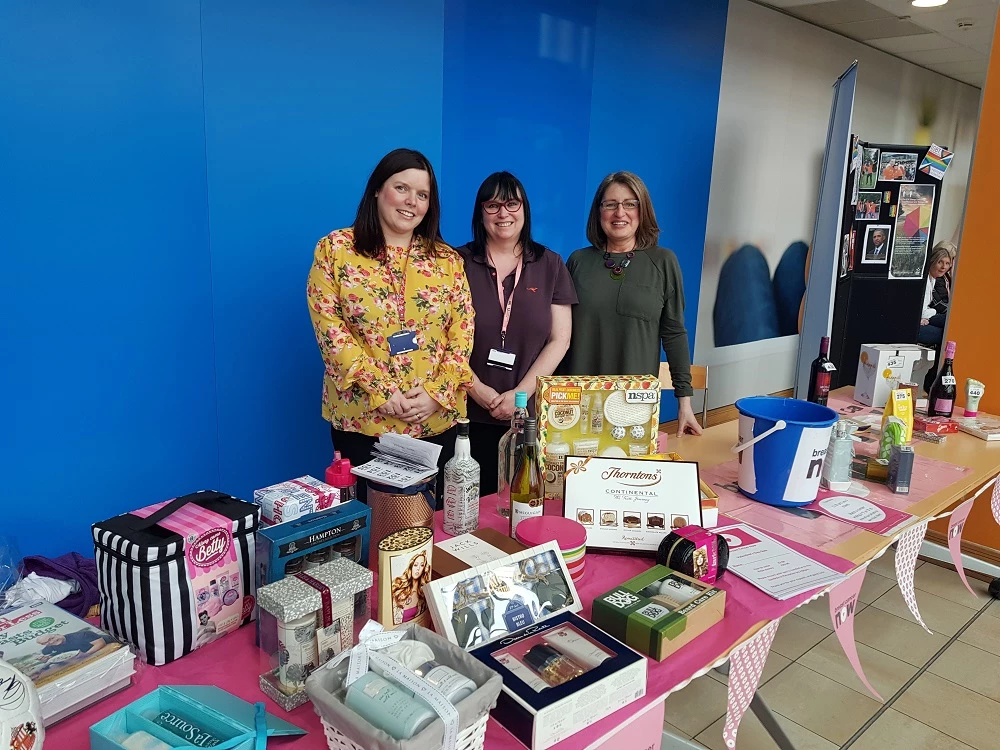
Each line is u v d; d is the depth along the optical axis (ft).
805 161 18.69
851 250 17.17
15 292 7.47
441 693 2.77
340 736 2.87
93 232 7.91
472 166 11.70
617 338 8.26
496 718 3.32
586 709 3.31
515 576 4.03
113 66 7.75
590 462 5.32
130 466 8.64
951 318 10.46
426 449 4.64
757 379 19.15
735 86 16.03
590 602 4.43
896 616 9.34
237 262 9.17
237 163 8.93
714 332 17.40
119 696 3.42
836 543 5.41
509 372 7.90
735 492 6.41
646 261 8.18
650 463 5.28
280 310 9.71
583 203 13.79
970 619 9.31
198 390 9.11
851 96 14.30
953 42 18.93
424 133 10.84
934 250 20.21
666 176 15.17
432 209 6.94
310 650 3.38
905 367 9.37
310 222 9.77
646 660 3.60
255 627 4.00
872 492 6.57
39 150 7.40
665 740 6.39
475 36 11.14
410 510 4.51
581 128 13.26
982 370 10.20
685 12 14.42
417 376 6.89
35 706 2.60
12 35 7.06
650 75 14.20
